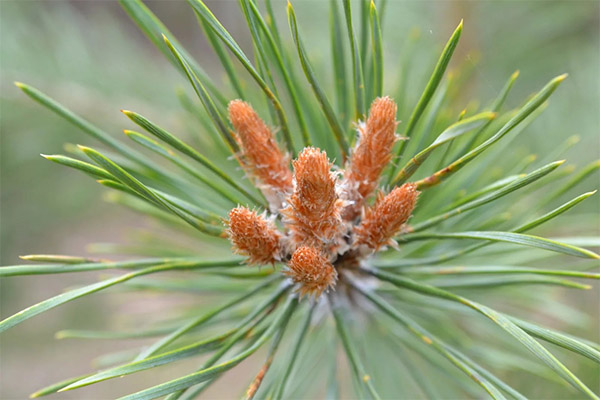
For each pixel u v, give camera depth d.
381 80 0.24
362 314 0.28
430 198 0.27
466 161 0.23
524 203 0.29
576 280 0.37
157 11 0.53
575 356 0.30
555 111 0.35
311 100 0.27
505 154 0.30
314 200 0.23
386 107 0.23
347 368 0.38
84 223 0.53
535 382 0.31
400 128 0.27
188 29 0.54
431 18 0.38
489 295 0.29
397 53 0.37
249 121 0.24
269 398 0.24
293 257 0.23
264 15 0.38
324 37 0.38
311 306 0.25
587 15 0.37
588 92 0.35
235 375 0.62
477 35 0.37
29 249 0.47
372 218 0.23
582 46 0.37
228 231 0.23
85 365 0.65
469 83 0.35
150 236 0.30
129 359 0.28
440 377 0.31
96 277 0.59
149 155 0.38
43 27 0.36
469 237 0.23
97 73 0.35
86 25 0.38
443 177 0.23
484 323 0.30
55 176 0.40
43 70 0.35
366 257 0.25
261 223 0.23
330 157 0.27
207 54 0.53
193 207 0.24
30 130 0.36
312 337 0.29
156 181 0.26
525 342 0.22
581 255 0.22
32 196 0.41
